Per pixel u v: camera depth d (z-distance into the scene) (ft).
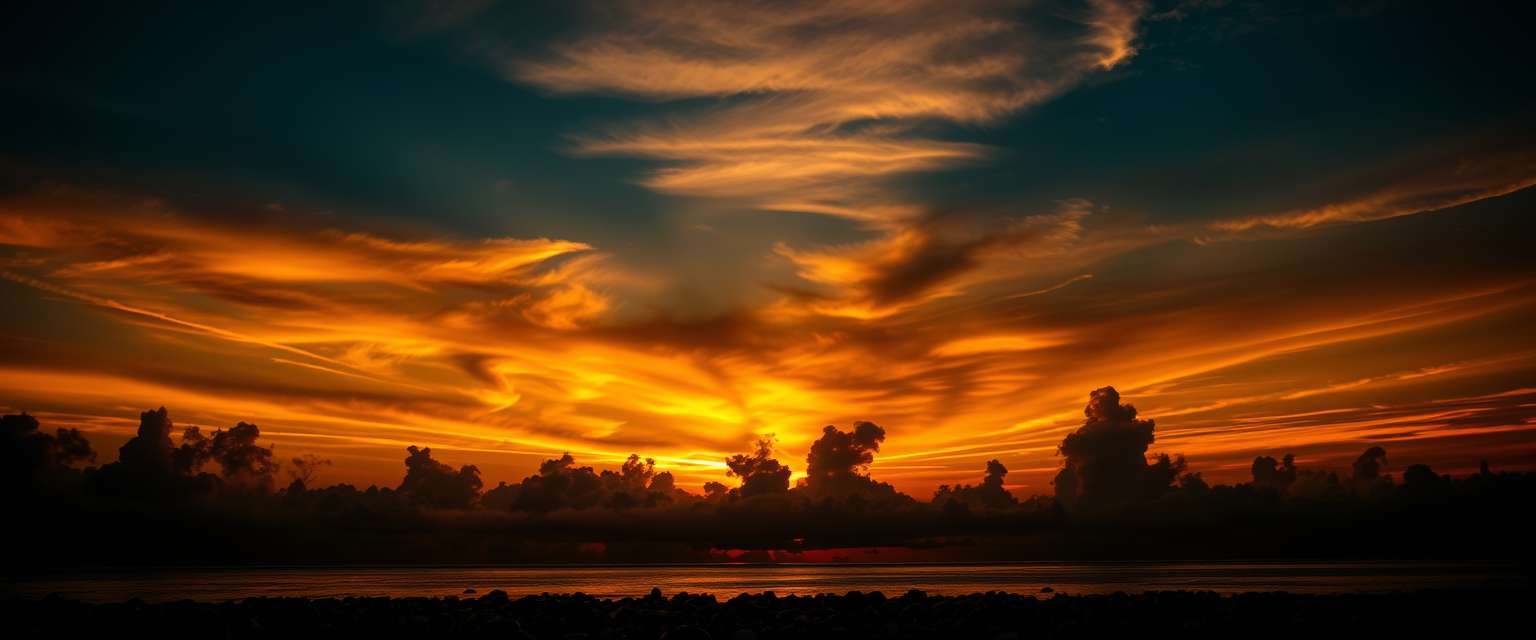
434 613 144.56
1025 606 142.72
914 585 351.87
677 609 151.84
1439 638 124.47
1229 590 285.64
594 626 135.44
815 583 379.55
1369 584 317.22
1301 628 128.47
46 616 139.95
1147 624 130.82
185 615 140.56
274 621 136.56
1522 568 506.89
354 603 158.20
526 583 393.91
